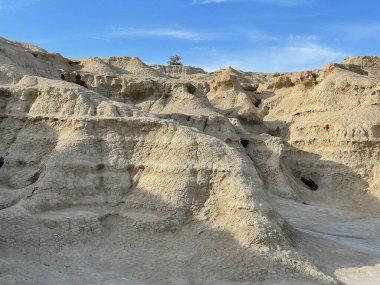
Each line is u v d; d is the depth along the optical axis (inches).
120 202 1018.1
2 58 1437.0
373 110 1953.7
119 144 1079.6
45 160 1064.2
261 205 945.5
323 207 1612.9
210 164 1005.8
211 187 988.6
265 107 2576.3
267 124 2274.9
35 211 945.5
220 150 1030.4
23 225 900.0
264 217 926.4
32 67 1680.6
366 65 2938.0
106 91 2108.8
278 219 981.8
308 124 2041.1
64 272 808.3
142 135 1093.8
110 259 874.8
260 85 2896.2
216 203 967.0
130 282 798.5
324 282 832.3
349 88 2080.5
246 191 949.8
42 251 868.0
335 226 1370.6
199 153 1024.9
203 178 992.2
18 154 1103.6
